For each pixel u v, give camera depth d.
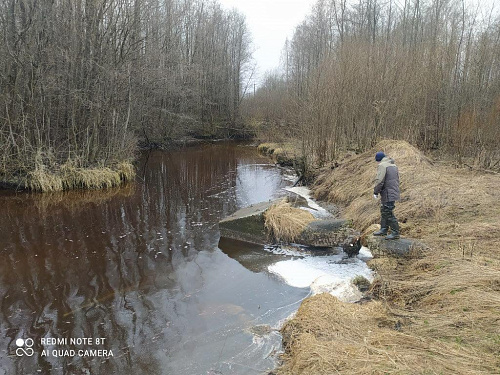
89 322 6.22
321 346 4.72
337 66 17.23
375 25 30.27
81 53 17.58
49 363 5.21
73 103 17.42
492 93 15.10
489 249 6.86
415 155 12.89
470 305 5.08
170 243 10.01
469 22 16.83
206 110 38.97
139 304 6.81
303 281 7.61
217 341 5.62
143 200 14.82
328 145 17.30
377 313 5.55
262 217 9.94
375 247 7.82
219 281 7.75
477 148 13.50
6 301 6.91
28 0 16.09
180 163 24.59
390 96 15.61
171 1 31.86
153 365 5.14
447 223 8.49
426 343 4.46
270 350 5.32
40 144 16.58
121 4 19.50
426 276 6.39
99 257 9.03
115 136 19.28
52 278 7.88
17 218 12.20
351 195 12.55
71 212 13.02
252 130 40.09
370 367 4.04
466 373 3.77
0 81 16.09
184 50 38.22
